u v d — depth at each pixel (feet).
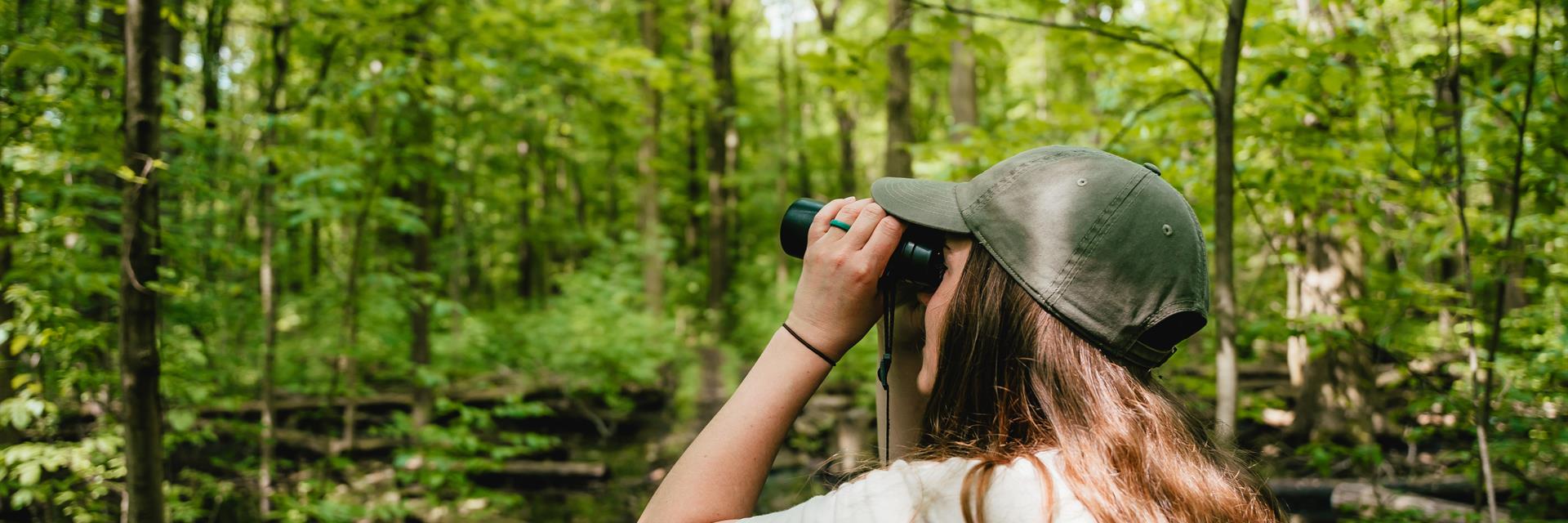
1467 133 8.46
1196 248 2.11
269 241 15.76
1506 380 8.16
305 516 13.53
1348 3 9.45
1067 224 2.05
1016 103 42.55
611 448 26.66
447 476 15.44
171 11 9.29
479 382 29.19
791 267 44.93
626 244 36.37
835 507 1.95
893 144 18.15
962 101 22.31
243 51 18.21
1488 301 9.57
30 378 9.71
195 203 13.79
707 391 31.94
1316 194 8.82
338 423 23.88
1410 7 7.61
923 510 1.86
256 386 19.63
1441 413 8.90
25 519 10.87
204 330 14.16
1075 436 1.91
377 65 17.26
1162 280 2.02
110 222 11.50
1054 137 10.66
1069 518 1.80
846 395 28.12
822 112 63.16
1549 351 8.10
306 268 23.65
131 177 6.28
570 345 28.50
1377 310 8.94
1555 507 8.32
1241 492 2.26
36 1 10.12
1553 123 7.09
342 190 13.05
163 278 10.58
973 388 2.07
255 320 17.97
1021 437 1.99
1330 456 9.87
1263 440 18.63
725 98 44.96
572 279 34.60
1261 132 8.79
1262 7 8.00
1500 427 8.71
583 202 50.11
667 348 31.73
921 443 2.22
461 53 15.30
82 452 9.44
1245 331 9.24
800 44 45.27
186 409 12.00
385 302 19.92
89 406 12.16
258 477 16.26
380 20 14.84
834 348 2.21
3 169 9.22
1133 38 6.59
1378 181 9.30
